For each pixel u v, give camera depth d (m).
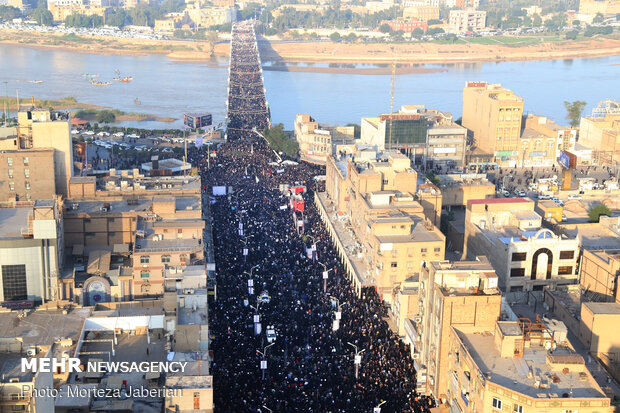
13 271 186.00
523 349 150.38
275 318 196.38
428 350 171.38
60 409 128.12
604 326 176.88
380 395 163.75
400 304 194.50
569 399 134.50
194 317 159.88
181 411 132.00
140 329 164.12
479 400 143.38
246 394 160.38
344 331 191.50
